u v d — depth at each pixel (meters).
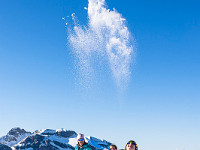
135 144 7.85
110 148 8.48
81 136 9.66
